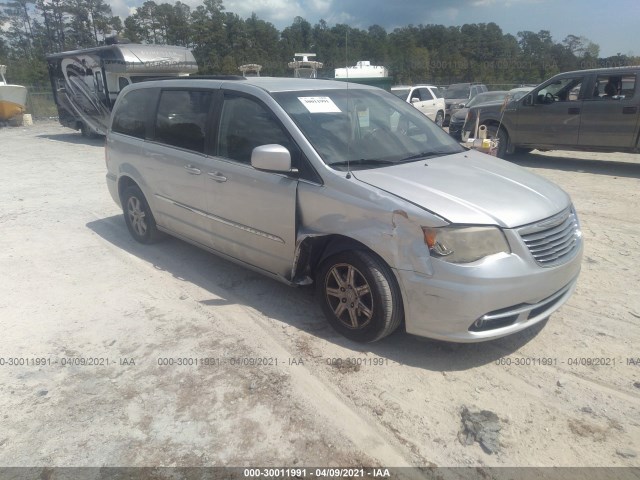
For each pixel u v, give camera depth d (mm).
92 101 15734
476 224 3041
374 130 4164
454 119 14297
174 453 2658
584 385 3129
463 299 3006
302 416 2904
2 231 6531
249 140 4074
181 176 4684
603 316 3955
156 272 5035
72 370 3400
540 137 10602
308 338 3711
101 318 4109
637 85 9195
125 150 5484
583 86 9859
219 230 4438
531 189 3572
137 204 5625
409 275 3143
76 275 5016
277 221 3836
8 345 3734
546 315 3326
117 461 2613
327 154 3662
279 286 4621
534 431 2758
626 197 7637
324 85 4492
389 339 3686
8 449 2707
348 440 2725
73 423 2896
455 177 3598
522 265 3078
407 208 3131
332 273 3633
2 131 20891
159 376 3305
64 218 7090
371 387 3145
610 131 9609
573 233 3615
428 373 3275
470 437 2723
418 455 2617
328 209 3488
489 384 3156
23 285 4812
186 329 3895
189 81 4820
